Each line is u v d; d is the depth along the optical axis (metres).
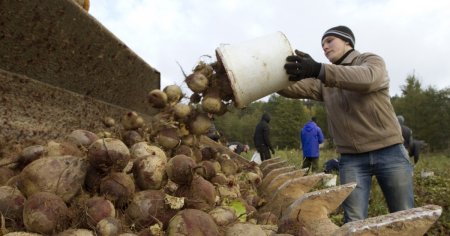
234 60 2.78
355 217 3.77
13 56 2.50
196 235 1.57
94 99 3.86
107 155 1.77
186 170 1.92
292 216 1.75
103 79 3.87
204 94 2.89
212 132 5.02
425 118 46.44
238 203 2.26
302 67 2.94
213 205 1.99
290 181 2.59
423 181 10.95
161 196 1.81
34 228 1.48
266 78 2.85
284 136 51.50
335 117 3.91
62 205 1.57
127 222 1.75
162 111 2.94
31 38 2.58
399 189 3.66
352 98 3.70
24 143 2.58
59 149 2.00
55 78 3.05
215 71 2.95
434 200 8.23
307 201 1.75
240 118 41.03
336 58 3.97
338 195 1.76
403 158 3.67
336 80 3.14
